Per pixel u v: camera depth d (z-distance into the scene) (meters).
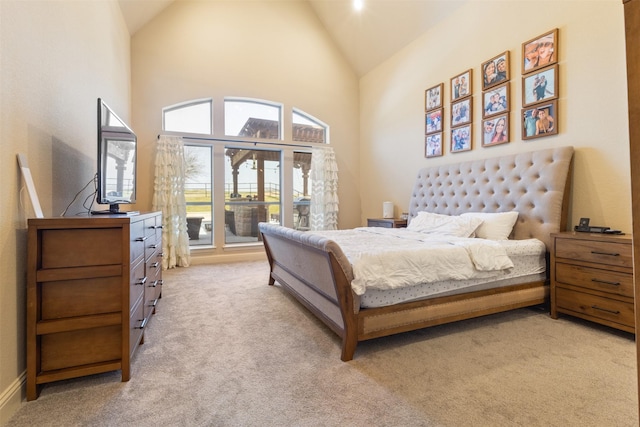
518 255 2.46
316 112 5.50
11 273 1.40
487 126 3.47
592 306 2.23
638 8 0.63
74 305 1.54
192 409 1.38
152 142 4.43
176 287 3.40
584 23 2.63
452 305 2.15
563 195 2.69
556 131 2.82
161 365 1.77
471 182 3.56
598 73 2.55
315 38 5.50
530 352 1.91
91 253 1.56
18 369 1.43
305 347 1.99
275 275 3.32
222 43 4.83
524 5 3.09
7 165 1.38
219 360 1.83
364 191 5.79
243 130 5.11
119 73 3.66
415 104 4.56
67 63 2.14
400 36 4.68
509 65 3.23
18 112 1.48
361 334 1.86
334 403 1.42
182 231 4.45
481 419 1.31
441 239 2.67
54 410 1.37
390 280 1.90
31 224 1.45
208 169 4.87
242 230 5.15
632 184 0.63
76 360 1.55
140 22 4.26
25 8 1.55
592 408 1.37
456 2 3.80
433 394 1.48
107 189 2.04
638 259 0.61
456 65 3.88
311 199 5.40
